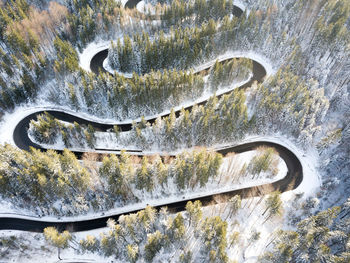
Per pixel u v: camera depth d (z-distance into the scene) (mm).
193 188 83562
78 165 72562
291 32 133625
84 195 76750
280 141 99188
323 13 127000
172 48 118188
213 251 60250
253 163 83250
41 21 123812
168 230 66875
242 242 70938
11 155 74062
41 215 76500
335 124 99750
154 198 81188
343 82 109000
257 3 149875
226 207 78312
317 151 94750
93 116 105062
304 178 87938
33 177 70188
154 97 102812
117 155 92625
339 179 85938
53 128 92438
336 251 66062
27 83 101125
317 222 61812
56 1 145000
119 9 140750
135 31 140375
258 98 102125
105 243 64875
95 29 136500
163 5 155375
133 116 105625
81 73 103000
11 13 119188
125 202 79250
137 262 66438
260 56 135000
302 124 93625
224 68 112125
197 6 145250
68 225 75250
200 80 107438
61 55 115250
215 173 80062
